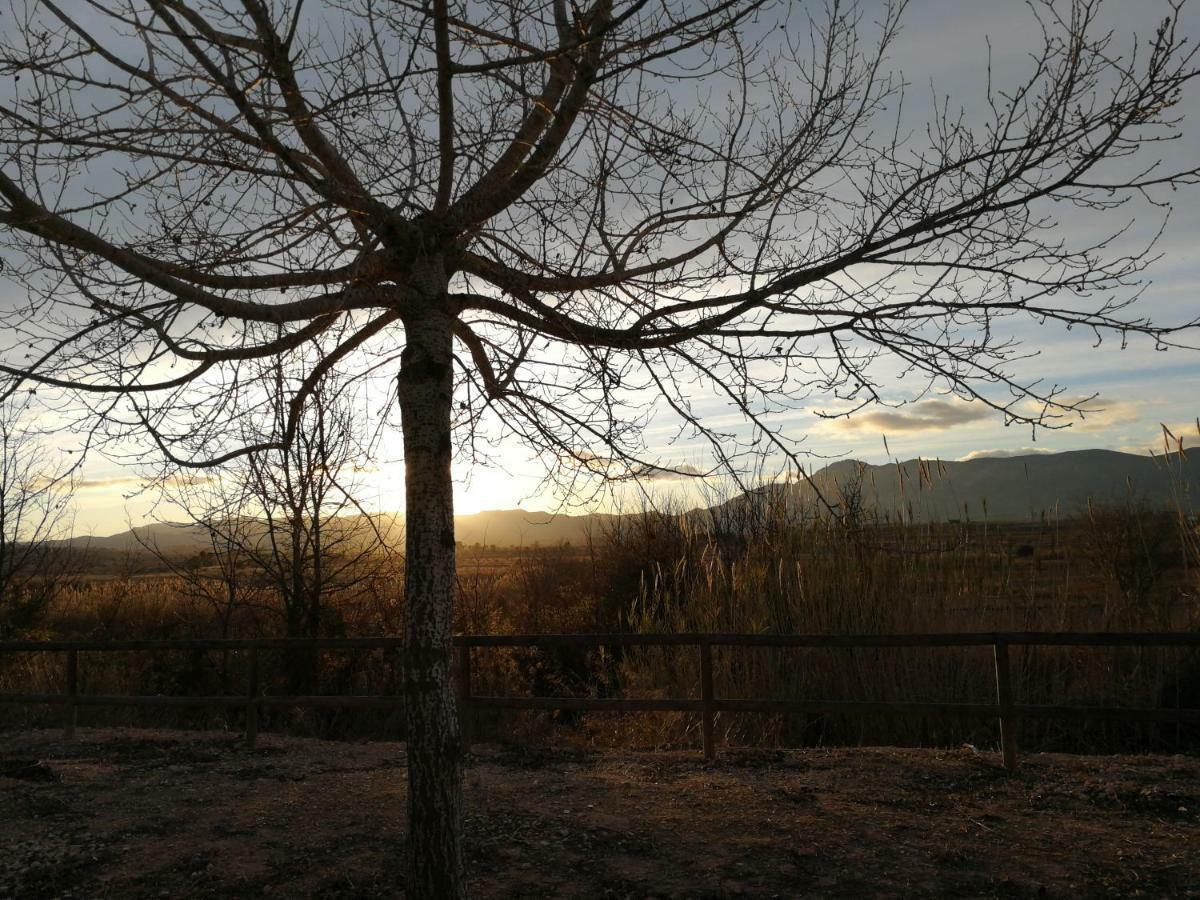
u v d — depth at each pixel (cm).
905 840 569
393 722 1256
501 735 1053
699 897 486
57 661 1518
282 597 1386
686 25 385
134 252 380
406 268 418
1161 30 371
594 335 443
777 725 945
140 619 1627
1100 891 488
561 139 412
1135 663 945
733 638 749
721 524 1323
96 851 566
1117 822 596
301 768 779
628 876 517
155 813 646
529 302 448
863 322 437
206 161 371
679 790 682
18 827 617
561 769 755
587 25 393
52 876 526
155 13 329
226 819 630
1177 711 664
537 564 1880
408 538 396
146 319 356
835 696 941
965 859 536
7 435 1061
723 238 474
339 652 1338
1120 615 956
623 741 1008
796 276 429
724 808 635
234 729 1277
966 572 1017
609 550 1766
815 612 963
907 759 756
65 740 913
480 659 1430
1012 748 712
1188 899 476
